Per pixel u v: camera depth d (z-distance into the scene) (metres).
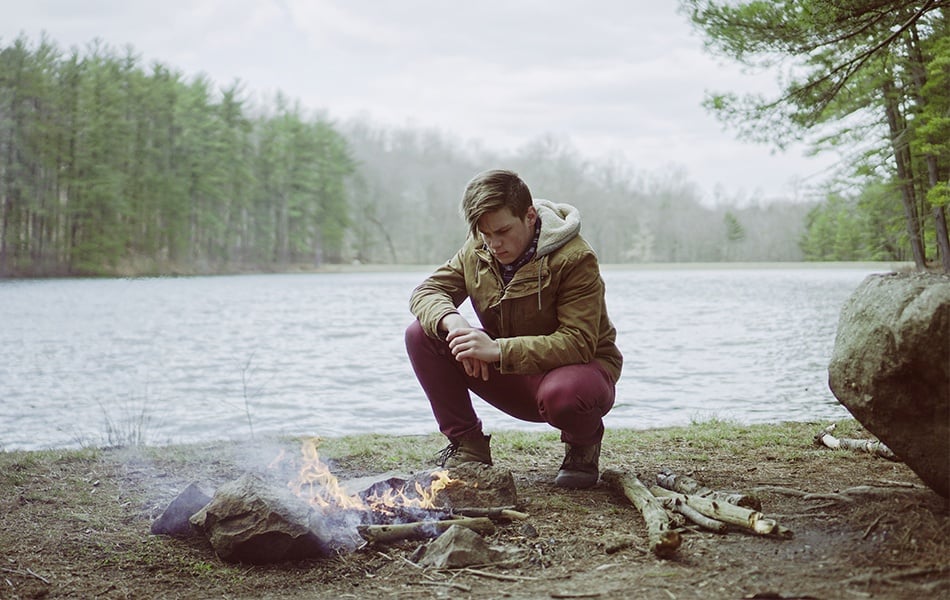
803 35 7.62
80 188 58.81
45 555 2.93
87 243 58.25
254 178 74.81
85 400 8.09
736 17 7.80
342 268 83.12
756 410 6.99
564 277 3.53
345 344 14.14
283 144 79.75
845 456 4.43
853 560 2.53
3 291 38.22
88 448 4.97
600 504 3.41
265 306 27.05
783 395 7.88
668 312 21.62
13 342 14.69
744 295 31.59
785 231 106.56
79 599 2.55
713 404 7.36
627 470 3.76
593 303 3.54
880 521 2.81
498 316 3.66
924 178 21.94
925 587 2.27
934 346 2.62
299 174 79.94
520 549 2.85
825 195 22.61
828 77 8.45
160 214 66.06
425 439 5.25
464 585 2.57
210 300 30.88
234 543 2.83
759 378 9.12
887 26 7.45
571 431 3.58
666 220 111.38
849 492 3.18
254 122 84.19
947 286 2.65
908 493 3.03
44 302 29.38
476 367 3.48
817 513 3.06
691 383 8.75
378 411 7.28
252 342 14.54
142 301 30.27
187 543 3.05
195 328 17.92
